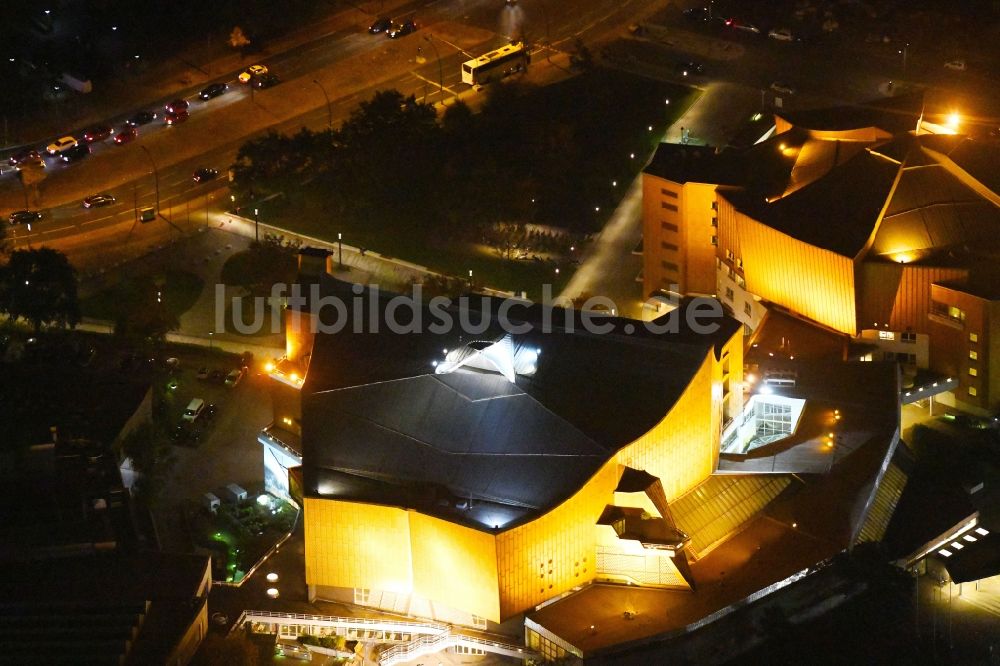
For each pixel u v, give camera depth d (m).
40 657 189.12
